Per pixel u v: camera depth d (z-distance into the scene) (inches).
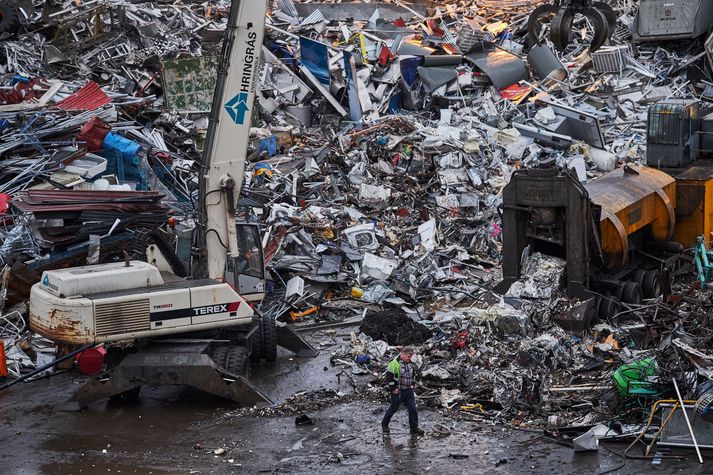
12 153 2381.9
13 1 3292.3
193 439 1488.7
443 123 3216.0
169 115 3014.3
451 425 1531.7
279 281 2249.0
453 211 2640.3
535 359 1683.1
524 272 1966.0
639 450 1395.2
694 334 1658.5
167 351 1638.8
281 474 1344.7
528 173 1929.1
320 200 2640.3
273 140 3058.6
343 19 4350.4
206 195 1760.6
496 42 3912.4
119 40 3390.7
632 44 3757.4
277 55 3725.4
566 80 3592.5
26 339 1882.4
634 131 3223.4
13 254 2014.0
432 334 1936.5
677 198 2253.9
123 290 1619.1
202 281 1689.2
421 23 4197.8
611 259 1999.3
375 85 3629.4
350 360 1860.2
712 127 2380.7
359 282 2263.8
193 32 3631.9
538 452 1408.7
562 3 1567.4
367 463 1381.6
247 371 1740.9
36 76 3105.3
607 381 1621.6
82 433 1520.7
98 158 2373.3
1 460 1406.3
